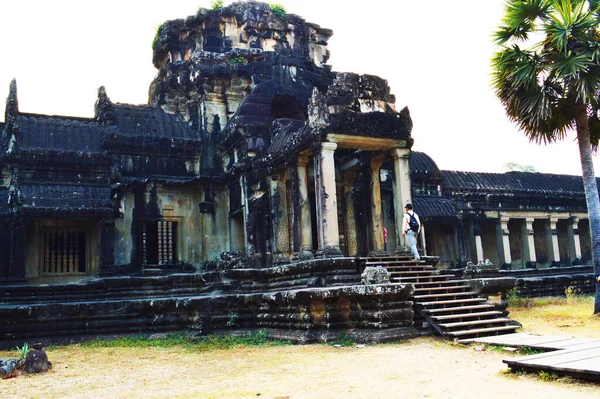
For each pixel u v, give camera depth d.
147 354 11.96
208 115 22.95
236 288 16.30
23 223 19.22
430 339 11.88
